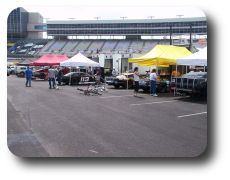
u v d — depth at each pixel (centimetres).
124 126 914
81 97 1617
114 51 5294
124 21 6128
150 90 1766
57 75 2592
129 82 2267
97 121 979
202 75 1544
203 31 5628
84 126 906
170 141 759
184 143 743
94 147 703
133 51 5156
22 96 1603
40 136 786
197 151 688
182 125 937
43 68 3484
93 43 5828
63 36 6475
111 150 684
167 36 5916
